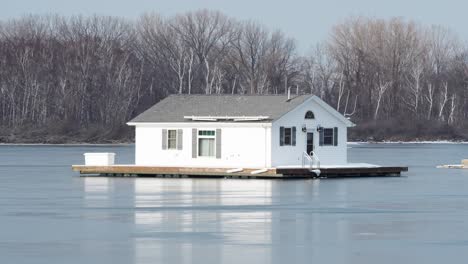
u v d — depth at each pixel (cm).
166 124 19425
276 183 17438
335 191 15875
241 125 18788
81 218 11950
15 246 9606
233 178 18638
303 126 19038
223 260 8856
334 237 10300
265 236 10344
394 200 14500
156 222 11512
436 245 9769
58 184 17638
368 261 8850
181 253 9212
